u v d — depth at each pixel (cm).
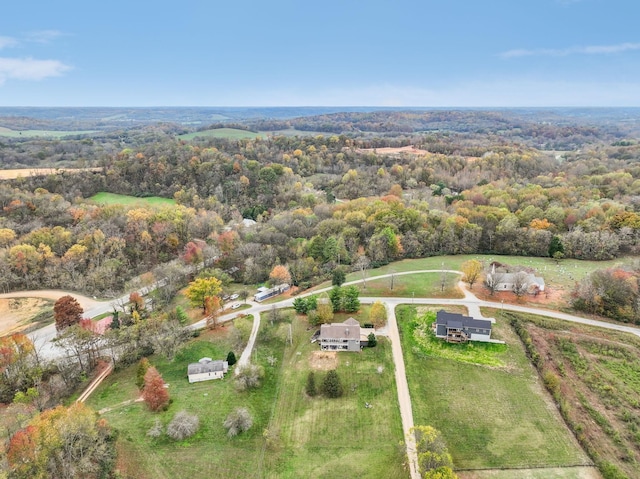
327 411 7006
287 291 11000
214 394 7369
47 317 9938
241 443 6425
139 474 5806
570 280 10781
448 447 6262
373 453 6209
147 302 10600
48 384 7412
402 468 5925
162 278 11544
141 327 8600
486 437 6419
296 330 9188
